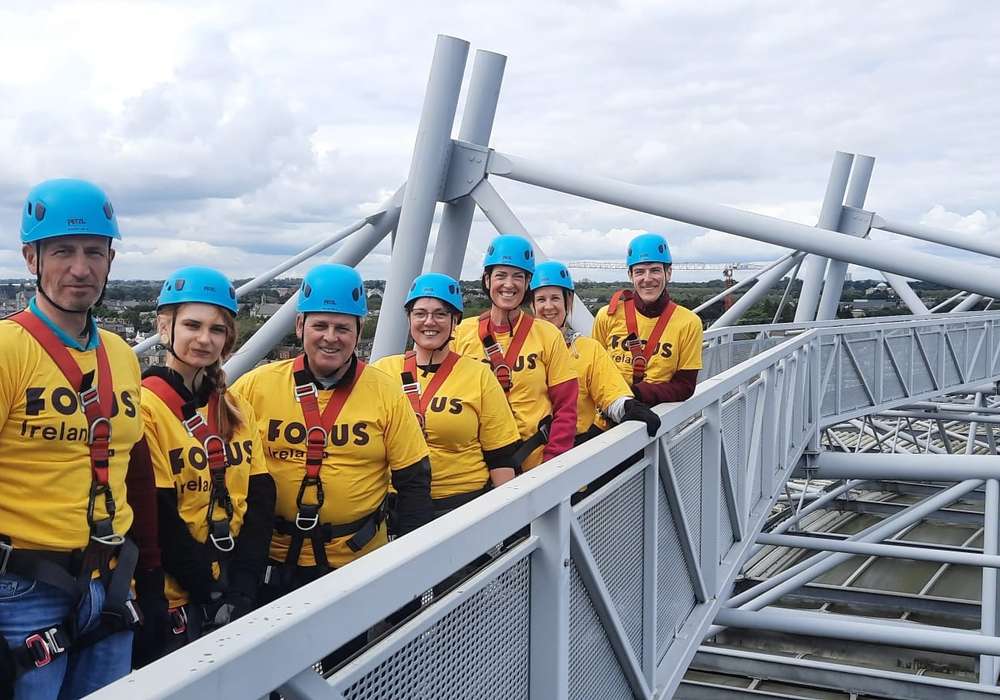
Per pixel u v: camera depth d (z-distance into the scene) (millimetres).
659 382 5227
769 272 16547
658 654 4371
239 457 3162
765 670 10023
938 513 22812
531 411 4738
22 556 2426
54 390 2484
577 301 9383
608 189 9617
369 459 3525
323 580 1730
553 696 2756
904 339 14766
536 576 2773
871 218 17094
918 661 15328
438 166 9570
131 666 2725
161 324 3123
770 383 7613
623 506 3676
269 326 9000
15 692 2402
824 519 23188
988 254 16297
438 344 4238
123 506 2656
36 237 2488
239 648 1439
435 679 2143
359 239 10039
